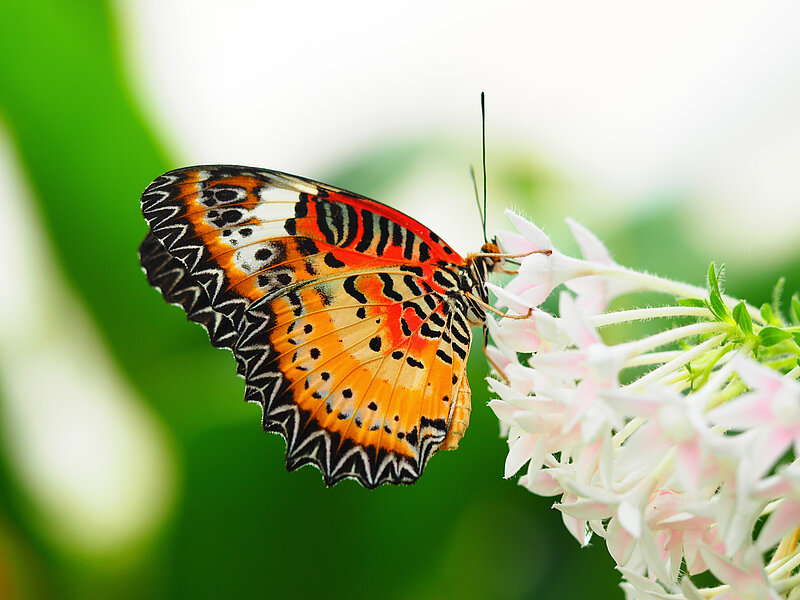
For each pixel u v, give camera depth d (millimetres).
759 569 357
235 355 390
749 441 353
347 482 428
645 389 373
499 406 376
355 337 392
